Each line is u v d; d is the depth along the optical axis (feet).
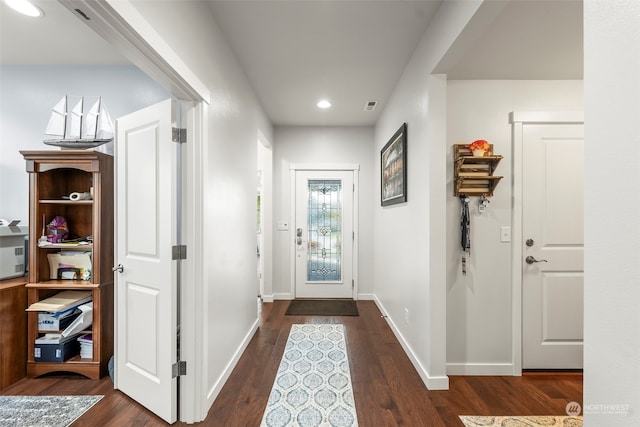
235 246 7.92
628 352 2.16
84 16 3.40
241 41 7.32
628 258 2.16
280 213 14.33
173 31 4.74
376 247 13.58
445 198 6.73
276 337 9.67
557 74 7.26
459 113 7.47
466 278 7.38
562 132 7.40
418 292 7.47
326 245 14.48
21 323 7.09
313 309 12.72
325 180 14.42
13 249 7.64
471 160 7.09
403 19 6.50
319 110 12.07
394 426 5.43
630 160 2.13
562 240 7.46
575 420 5.63
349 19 6.50
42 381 7.02
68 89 8.45
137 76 8.43
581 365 7.44
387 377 7.16
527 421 5.60
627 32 2.14
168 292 5.51
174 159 5.52
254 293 10.08
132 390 6.25
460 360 7.38
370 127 14.30
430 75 6.68
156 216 5.72
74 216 8.14
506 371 7.36
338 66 8.59
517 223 7.36
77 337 7.59
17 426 5.45
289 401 6.18
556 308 7.45
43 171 7.38
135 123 6.13
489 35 5.72
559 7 4.94
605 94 2.30
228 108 7.37
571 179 7.43
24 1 5.92
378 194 13.03
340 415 5.73
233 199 7.73
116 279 6.60
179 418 5.63
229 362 7.34
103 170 7.30
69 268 7.58
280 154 14.29
